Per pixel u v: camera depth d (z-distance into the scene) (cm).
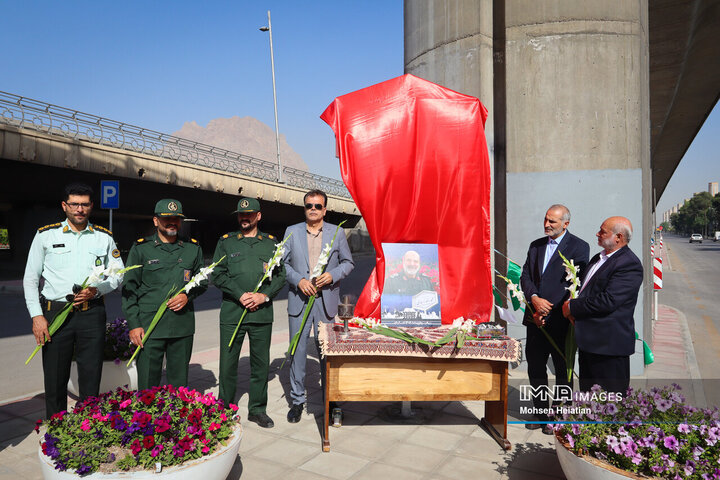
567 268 335
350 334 350
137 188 2214
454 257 413
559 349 369
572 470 250
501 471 308
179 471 226
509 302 551
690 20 1238
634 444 231
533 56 559
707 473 216
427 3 634
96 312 341
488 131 595
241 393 485
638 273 304
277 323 1013
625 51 539
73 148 1773
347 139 411
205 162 2467
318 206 411
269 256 390
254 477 300
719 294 1474
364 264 2922
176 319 364
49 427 248
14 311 1170
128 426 242
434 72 626
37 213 2564
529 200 562
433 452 338
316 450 341
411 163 410
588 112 544
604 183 541
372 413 419
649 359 534
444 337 340
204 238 4462
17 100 1616
